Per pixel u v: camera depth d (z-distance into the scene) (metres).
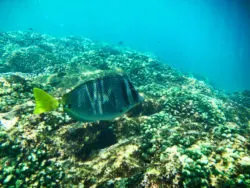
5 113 1.27
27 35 4.70
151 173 0.88
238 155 0.94
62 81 2.04
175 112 1.67
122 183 0.90
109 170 1.00
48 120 1.25
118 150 1.11
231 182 0.83
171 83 2.65
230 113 2.10
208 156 0.95
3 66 2.74
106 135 1.40
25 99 1.50
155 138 1.14
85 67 2.45
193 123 1.47
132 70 2.59
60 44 4.59
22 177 0.97
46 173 1.00
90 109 0.64
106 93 0.65
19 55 2.88
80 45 4.85
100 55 2.98
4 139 1.09
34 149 1.08
